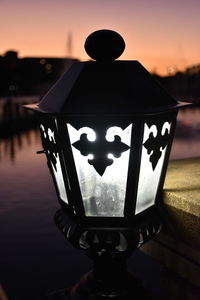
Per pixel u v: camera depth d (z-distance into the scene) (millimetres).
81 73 942
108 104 889
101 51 938
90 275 1089
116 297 1033
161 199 1073
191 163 1377
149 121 909
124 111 873
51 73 67375
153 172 987
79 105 894
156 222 1028
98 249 979
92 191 951
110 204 954
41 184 7445
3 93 65250
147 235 990
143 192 977
